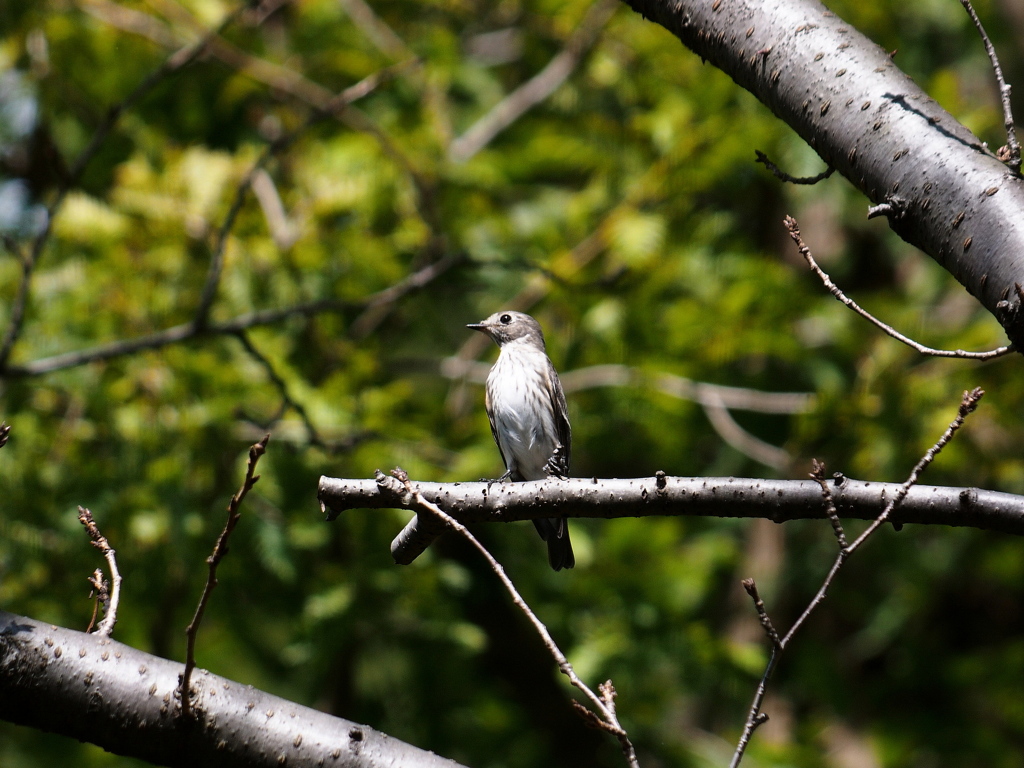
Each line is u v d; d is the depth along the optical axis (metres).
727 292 12.52
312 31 14.40
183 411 10.67
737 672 11.68
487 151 14.07
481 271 12.79
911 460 11.67
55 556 10.45
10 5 12.75
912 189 4.52
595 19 13.56
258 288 11.64
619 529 11.74
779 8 5.03
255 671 13.05
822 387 12.64
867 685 15.52
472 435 12.30
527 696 14.09
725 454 14.83
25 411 10.72
